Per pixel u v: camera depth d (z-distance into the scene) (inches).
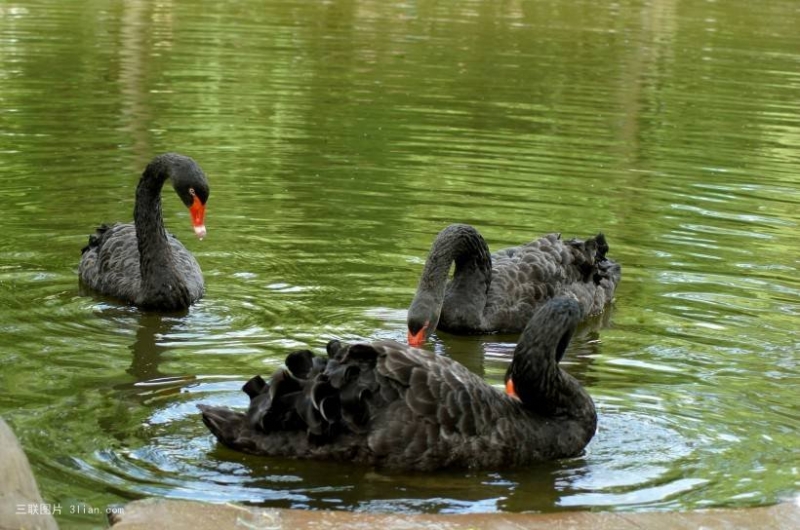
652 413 394.0
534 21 1310.3
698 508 324.2
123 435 357.7
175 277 486.9
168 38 1104.2
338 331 466.0
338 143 757.9
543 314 365.4
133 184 653.9
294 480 334.6
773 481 343.0
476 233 493.0
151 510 302.4
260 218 607.8
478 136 788.6
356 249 569.0
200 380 407.2
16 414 369.4
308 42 1121.4
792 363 445.7
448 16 1325.0
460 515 311.0
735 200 668.7
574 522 309.3
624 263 561.9
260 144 748.6
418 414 340.2
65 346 438.6
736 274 550.3
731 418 391.2
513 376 369.7
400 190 663.8
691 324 489.4
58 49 1020.5
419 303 458.3
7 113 791.1
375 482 335.9
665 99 933.2
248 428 345.7
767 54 1154.7
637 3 1481.3
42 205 613.3
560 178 700.0
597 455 361.4
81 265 527.8
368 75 976.9
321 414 331.9
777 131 842.8
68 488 320.5
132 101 845.2
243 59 1022.4
